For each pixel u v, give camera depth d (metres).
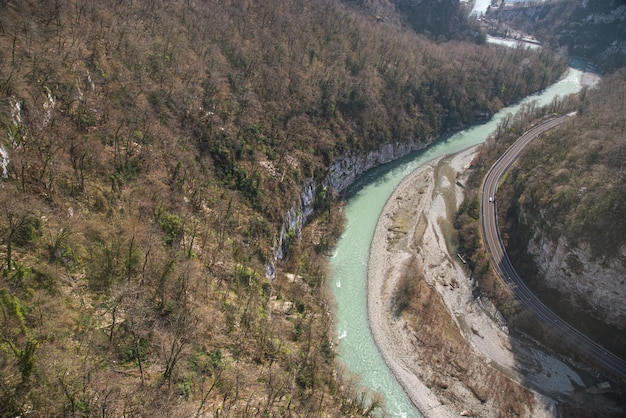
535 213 115.88
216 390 61.75
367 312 101.94
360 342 95.44
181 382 58.72
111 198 77.12
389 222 129.75
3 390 43.81
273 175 115.31
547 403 89.06
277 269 103.50
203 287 76.06
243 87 127.75
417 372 91.06
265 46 146.00
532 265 113.81
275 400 65.75
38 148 71.88
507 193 131.50
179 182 92.56
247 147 115.00
